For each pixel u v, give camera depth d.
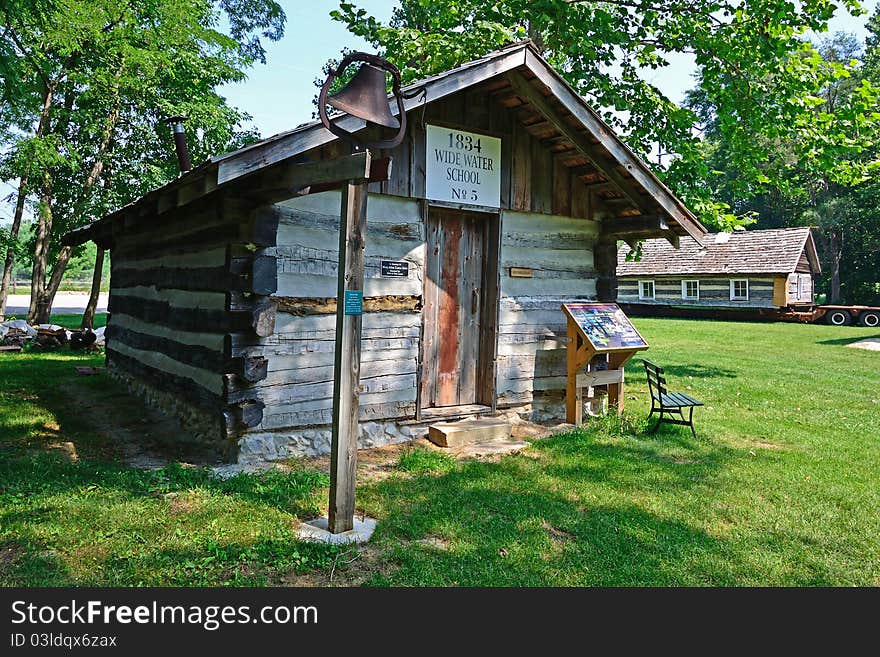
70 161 16.23
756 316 30.22
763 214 43.53
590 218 8.03
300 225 5.93
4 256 19.70
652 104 11.53
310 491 4.94
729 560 4.05
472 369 7.46
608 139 6.75
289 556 3.83
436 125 6.71
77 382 9.93
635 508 4.88
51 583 3.38
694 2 11.58
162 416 7.54
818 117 11.04
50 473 5.06
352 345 4.13
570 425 7.50
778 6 10.41
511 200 7.32
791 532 4.51
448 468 5.75
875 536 4.49
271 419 5.85
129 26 16.33
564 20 10.84
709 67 11.38
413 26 15.77
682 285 32.91
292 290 5.91
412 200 6.64
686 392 10.73
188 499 4.61
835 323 27.42
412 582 3.60
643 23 11.68
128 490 4.73
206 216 6.35
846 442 7.23
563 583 3.68
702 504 5.03
